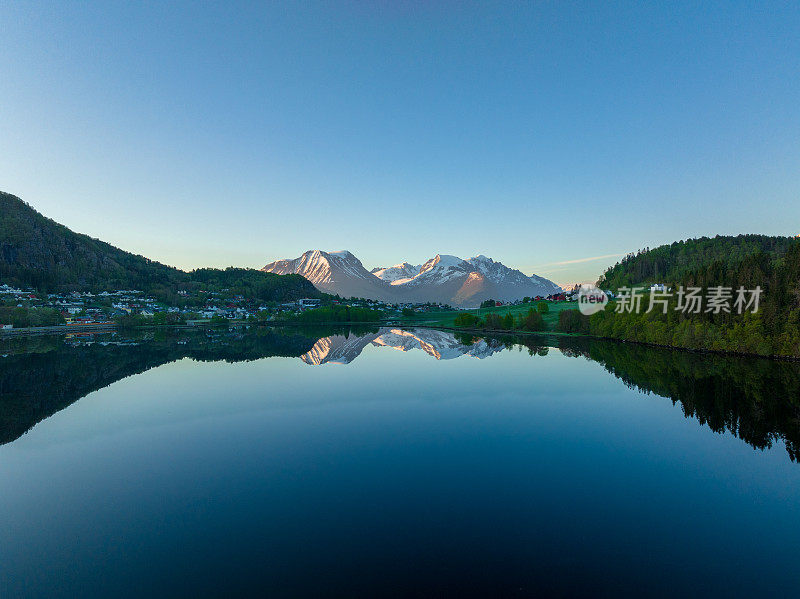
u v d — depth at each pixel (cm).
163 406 5450
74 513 2619
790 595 1864
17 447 3875
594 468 3388
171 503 2752
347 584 1931
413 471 3300
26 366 9169
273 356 11106
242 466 3403
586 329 16025
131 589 1892
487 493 2925
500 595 1861
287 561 2102
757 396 6000
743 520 2569
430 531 2412
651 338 12062
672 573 2033
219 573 2003
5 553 2170
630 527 2478
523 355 10906
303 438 4128
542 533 2402
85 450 3791
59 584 1920
